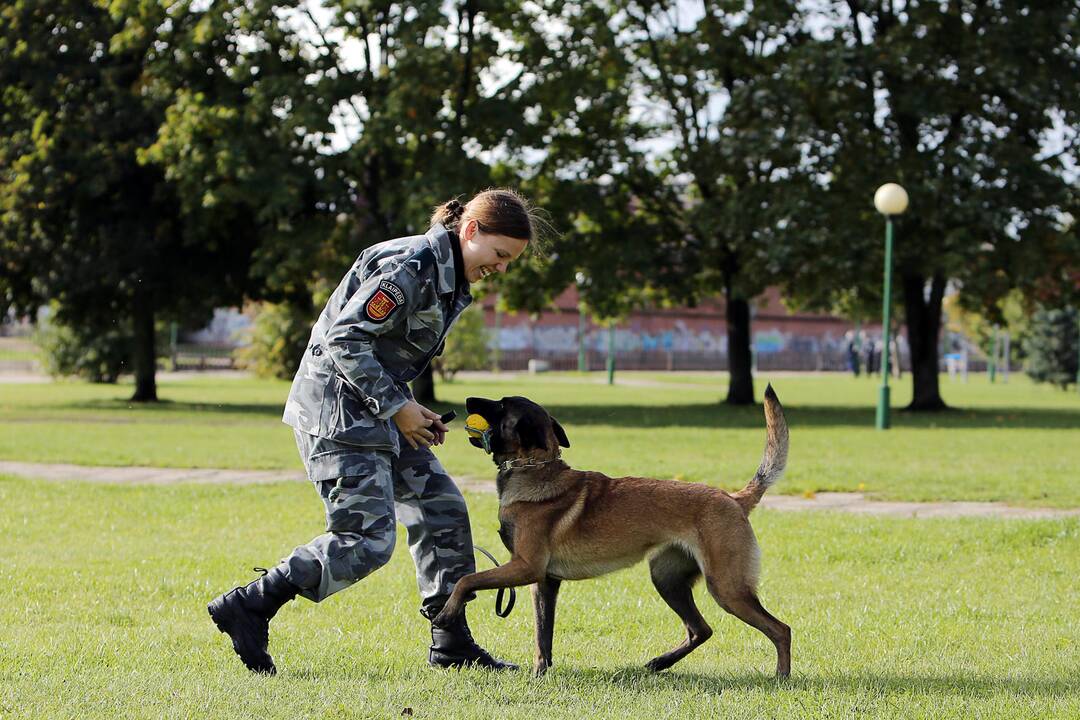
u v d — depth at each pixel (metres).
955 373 63.06
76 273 25.34
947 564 7.96
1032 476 13.25
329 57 24.75
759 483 5.25
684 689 4.64
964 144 24.62
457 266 4.80
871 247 24.33
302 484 12.31
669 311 67.25
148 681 4.47
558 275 26.47
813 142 24.98
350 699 4.27
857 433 20.11
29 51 25.19
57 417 22.86
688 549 5.00
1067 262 25.75
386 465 4.77
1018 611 6.41
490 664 5.13
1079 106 25.16
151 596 6.57
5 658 4.87
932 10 25.86
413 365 4.86
